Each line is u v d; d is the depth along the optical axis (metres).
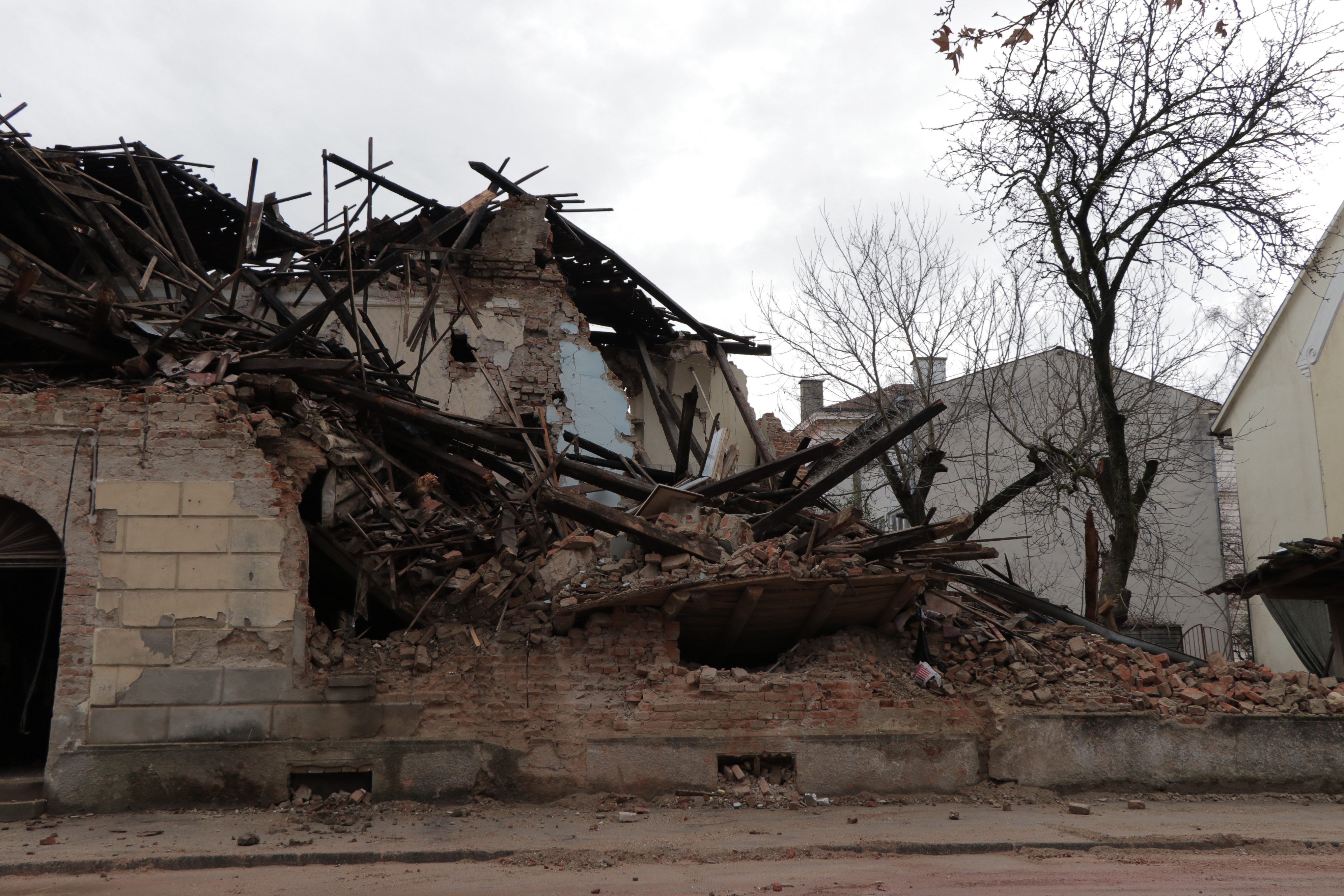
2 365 10.98
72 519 9.96
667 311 21.48
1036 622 13.92
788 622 11.63
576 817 9.73
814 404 29.81
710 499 12.30
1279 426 22.27
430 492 12.42
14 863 7.52
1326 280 20.72
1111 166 15.38
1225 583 14.46
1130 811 10.30
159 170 16.72
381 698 10.34
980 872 7.41
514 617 11.14
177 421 10.26
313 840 8.43
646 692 10.79
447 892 6.70
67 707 9.71
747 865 7.74
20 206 15.66
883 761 10.95
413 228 18.36
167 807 9.62
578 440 16.62
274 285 17.44
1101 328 16.17
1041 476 17.67
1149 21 14.73
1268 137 14.78
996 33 6.12
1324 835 8.85
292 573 10.20
